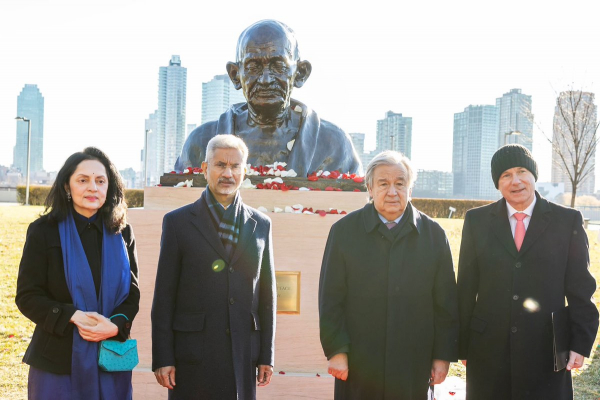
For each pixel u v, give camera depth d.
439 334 3.07
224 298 3.05
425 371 3.00
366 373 2.96
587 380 5.08
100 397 2.82
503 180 3.19
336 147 5.29
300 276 4.21
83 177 2.86
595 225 29.45
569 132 22.69
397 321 2.95
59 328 2.72
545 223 3.12
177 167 5.37
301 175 5.02
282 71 4.78
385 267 3.00
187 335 3.04
